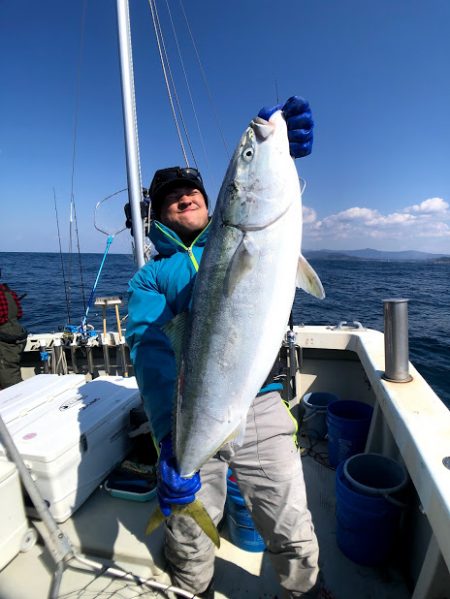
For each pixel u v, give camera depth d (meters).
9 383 4.12
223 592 1.90
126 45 2.70
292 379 3.24
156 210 1.86
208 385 1.34
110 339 4.05
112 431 2.27
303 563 1.65
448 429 1.58
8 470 1.74
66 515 1.94
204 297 1.36
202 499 1.73
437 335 9.70
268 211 1.32
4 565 1.71
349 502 2.01
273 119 1.43
